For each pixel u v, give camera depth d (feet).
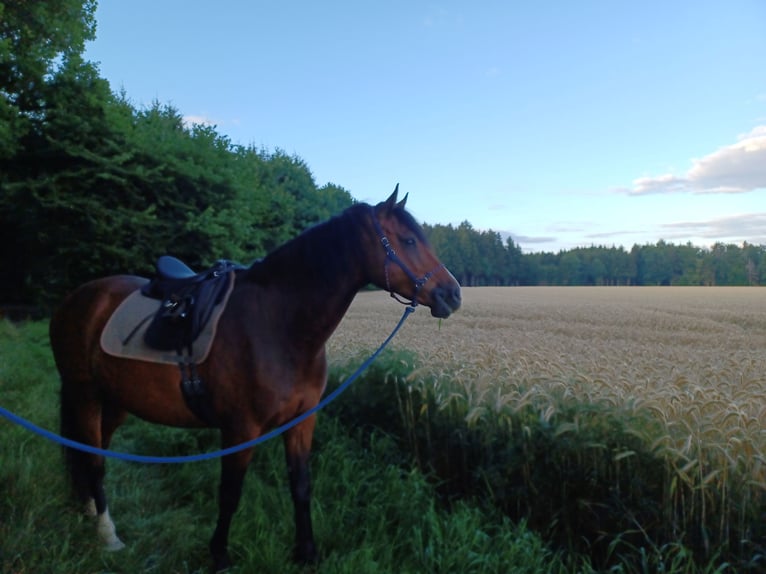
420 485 12.46
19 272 51.03
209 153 52.70
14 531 9.90
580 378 12.81
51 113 44.93
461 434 12.62
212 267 10.49
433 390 13.65
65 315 11.53
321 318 9.20
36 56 43.75
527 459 11.23
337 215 9.55
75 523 10.61
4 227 48.85
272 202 77.15
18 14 43.88
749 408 11.44
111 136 46.96
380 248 9.11
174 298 9.95
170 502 12.62
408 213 9.37
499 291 158.40
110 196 46.85
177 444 16.05
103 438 11.83
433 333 34.58
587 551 10.44
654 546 9.29
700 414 10.63
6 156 43.11
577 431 10.50
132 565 9.75
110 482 13.14
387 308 73.61
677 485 9.85
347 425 16.37
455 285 9.23
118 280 11.75
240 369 9.11
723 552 9.25
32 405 17.75
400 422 14.78
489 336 34.71
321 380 9.82
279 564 9.62
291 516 11.50
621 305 84.53
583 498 10.59
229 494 9.31
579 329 47.78
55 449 13.85
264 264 9.74
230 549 10.27
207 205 52.80
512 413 11.69
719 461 9.48
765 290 158.20
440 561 9.73
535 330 46.88
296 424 9.55
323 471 13.51
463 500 12.25
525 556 9.78
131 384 9.95
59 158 45.88
